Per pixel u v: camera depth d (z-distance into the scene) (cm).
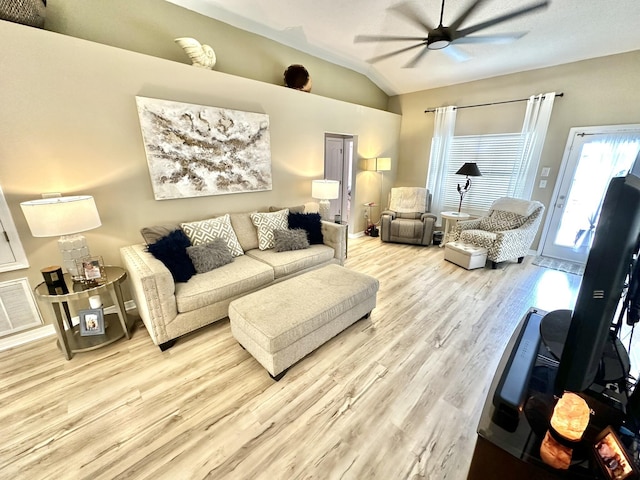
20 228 211
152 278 198
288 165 390
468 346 225
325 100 418
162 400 172
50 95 209
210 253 263
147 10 272
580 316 98
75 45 213
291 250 323
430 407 169
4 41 187
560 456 90
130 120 250
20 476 130
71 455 140
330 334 214
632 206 84
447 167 531
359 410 166
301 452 142
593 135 376
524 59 387
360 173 525
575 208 407
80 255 217
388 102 591
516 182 446
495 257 379
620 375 116
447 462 138
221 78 300
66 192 228
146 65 250
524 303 294
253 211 364
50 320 234
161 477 130
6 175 201
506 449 93
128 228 265
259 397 175
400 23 334
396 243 516
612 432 87
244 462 137
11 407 166
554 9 289
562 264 408
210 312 234
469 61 413
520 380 118
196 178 299
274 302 207
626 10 277
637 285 113
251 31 350
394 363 206
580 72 372
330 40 379
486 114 469
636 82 338
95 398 173
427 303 294
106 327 238
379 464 137
